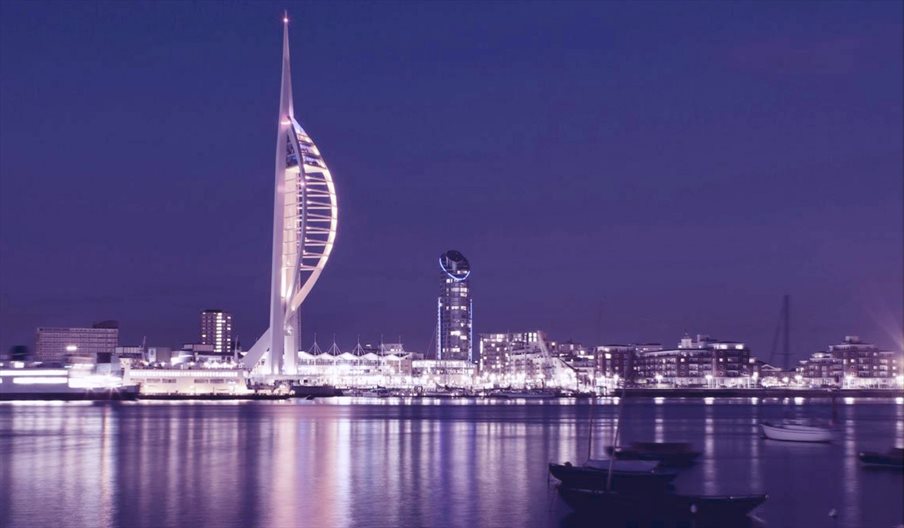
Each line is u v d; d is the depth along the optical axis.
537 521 82.62
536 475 110.62
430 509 88.12
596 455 133.25
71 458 127.56
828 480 108.44
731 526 79.94
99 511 87.12
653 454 128.12
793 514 86.06
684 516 79.62
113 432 175.12
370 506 89.75
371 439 161.12
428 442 155.38
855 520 83.31
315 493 96.94
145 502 91.69
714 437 173.62
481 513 86.19
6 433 172.00
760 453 140.12
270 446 146.25
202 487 100.94
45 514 85.81
